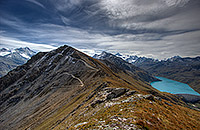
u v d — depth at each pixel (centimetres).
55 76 15362
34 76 18500
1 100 15950
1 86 19225
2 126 10269
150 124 1850
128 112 2302
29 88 16162
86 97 6438
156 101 3450
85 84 10012
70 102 7500
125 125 1739
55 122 5831
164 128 1906
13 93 16662
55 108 8225
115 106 3048
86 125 2236
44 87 14138
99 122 2123
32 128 7144
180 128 2133
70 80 12375
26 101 13350
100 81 8200
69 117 4888
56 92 11500
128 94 4153
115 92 4478
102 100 4341
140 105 2727
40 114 8606
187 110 3928
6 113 12838
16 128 8456
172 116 2622
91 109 4078
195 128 2355
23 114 10425
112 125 1803
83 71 13212
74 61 16775
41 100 11312
